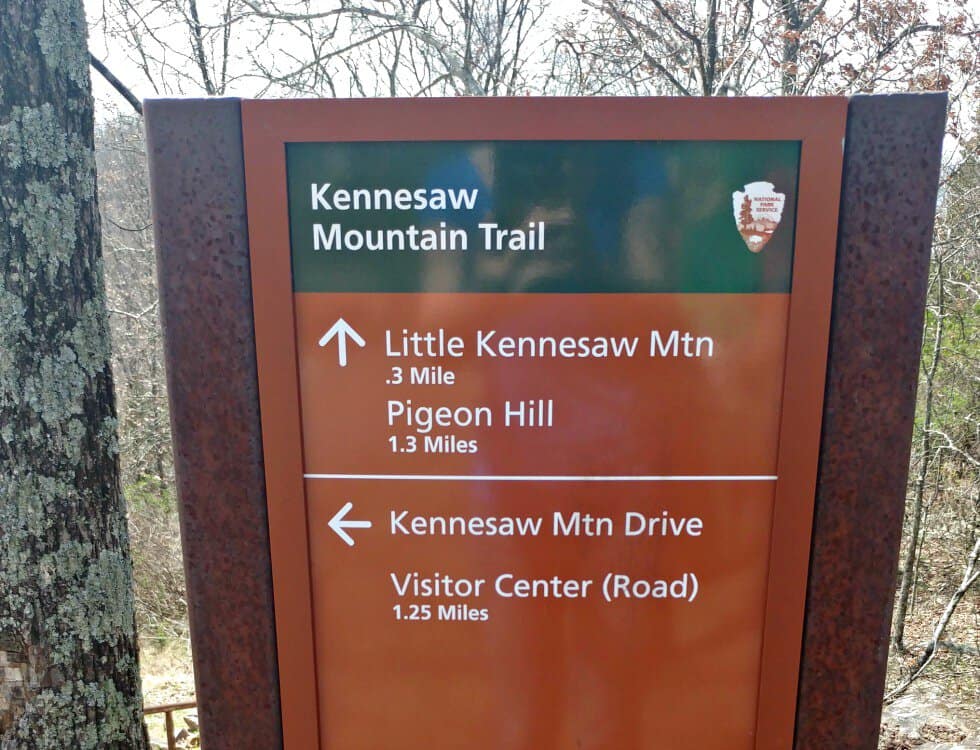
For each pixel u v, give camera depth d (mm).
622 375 1406
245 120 1345
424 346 1405
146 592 8555
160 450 9188
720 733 1513
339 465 1445
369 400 1426
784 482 1424
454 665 1502
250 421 1429
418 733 1523
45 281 2010
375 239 1376
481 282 1386
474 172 1353
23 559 2000
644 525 1452
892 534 1419
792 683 1482
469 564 1471
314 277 1390
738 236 1363
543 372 1408
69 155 2057
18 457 1987
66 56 2047
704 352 1398
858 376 1386
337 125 1342
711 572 1464
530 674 1501
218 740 1514
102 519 2133
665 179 1349
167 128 1353
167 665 7379
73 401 2062
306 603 1477
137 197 8312
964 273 7508
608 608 1479
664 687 1499
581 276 1380
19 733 2023
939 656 8141
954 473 8531
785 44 6086
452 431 1432
